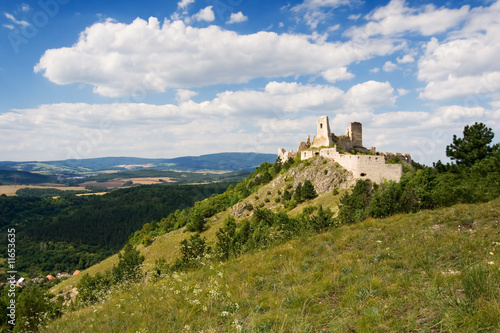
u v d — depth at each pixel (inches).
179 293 514.3
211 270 633.0
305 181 2642.7
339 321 313.1
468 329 262.8
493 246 470.3
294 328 313.6
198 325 374.9
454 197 1083.9
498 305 277.4
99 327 451.5
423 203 1210.0
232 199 3769.7
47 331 524.7
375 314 309.3
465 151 1331.2
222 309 412.5
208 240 2536.9
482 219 650.8
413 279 389.7
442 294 327.6
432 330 280.1
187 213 4057.6
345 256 530.6
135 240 4168.3
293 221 1667.1
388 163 2544.3
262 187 3435.0
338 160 2807.6
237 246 988.6
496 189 995.9
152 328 395.5
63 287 2411.4
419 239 565.3
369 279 402.6
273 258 606.2
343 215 1398.9
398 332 281.9
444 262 445.4
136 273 770.8
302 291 405.1
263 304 393.7
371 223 783.1
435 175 1334.9
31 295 714.2
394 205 1185.4
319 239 692.1
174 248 2760.8
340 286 412.5
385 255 504.7
